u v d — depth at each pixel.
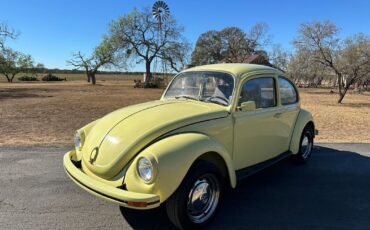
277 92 5.14
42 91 32.25
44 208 4.16
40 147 7.05
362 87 48.09
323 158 6.59
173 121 3.76
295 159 6.04
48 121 11.11
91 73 58.03
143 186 3.23
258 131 4.71
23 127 9.77
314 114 15.56
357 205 4.42
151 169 3.19
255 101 4.69
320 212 4.20
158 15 49.28
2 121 10.94
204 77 4.76
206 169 3.56
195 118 3.90
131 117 3.99
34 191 4.67
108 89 38.78
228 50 67.56
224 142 4.18
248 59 59.78
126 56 51.28
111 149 3.62
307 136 6.18
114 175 3.52
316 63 25.77
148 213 4.08
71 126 10.09
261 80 4.83
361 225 3.88
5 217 3.90
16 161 6.02
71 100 20.94
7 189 4.73
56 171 5.50
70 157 4.19
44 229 3.65
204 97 4.67
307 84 62.31
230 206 4.33
